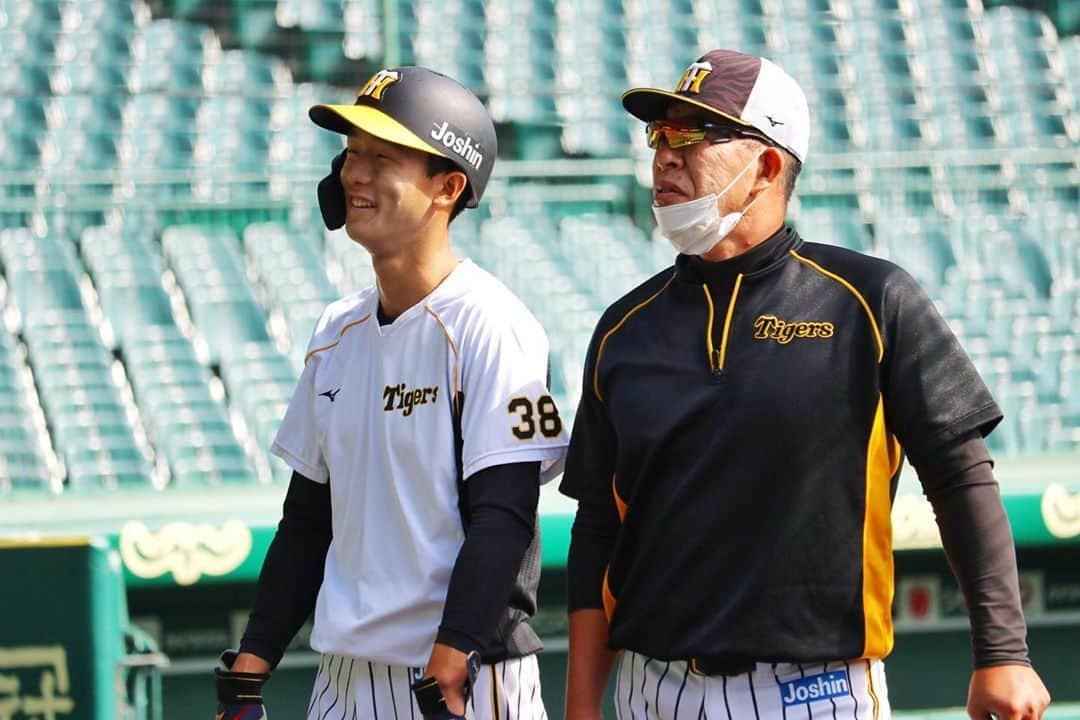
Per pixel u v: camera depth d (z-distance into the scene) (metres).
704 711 8.69
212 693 20.72
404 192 9.39
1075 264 34.41
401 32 38.19
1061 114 39.09
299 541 10.30
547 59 38.44
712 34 39.56
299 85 37.22
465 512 9.45
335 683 9.76
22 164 34.31
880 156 36.44
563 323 31.12
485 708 9.34
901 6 40.47
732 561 8.65
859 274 8.84
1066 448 29.27
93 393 28.39
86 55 36.53
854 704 8.65
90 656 14.03
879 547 8.74
